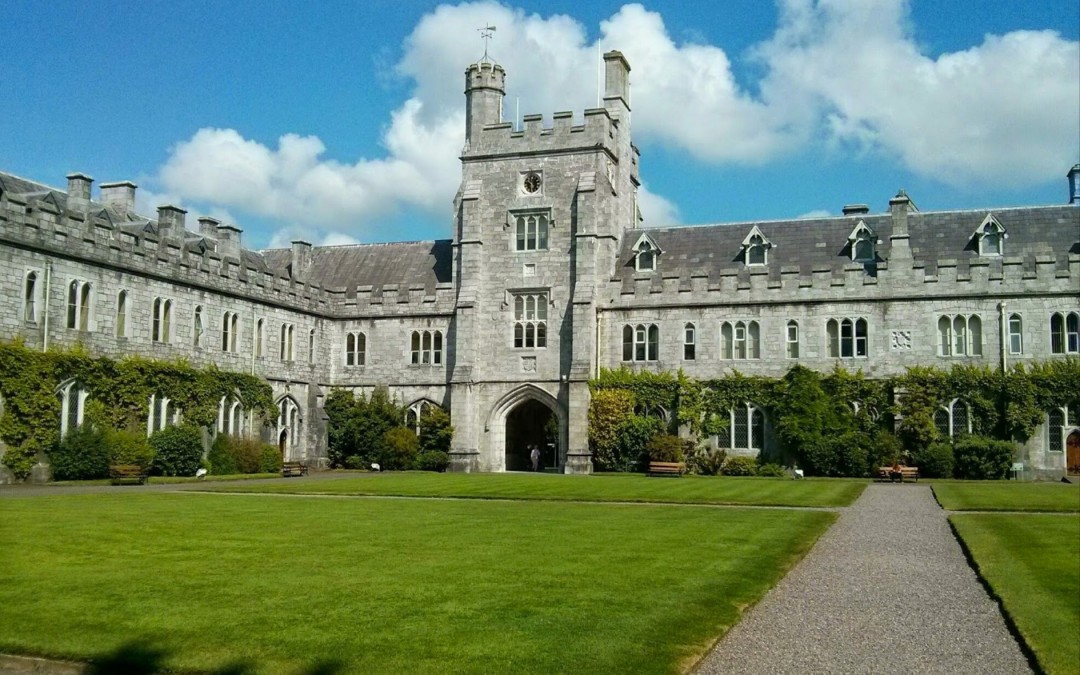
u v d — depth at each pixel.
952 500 28.25
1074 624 12.26
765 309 47.50
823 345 46.56
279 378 50.00
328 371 54.38
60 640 11.16
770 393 46.66
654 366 48.81
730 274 48.12
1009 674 10.49
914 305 45.44
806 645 11.48
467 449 50.03
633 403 48.25
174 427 41.75
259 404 47.50
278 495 29.89
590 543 18.36
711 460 46.75
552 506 26.52
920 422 43.94
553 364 50.00
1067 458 42.94
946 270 45.06
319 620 11.95
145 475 38.16
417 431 52.44
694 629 11.76
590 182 49.94
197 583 14.01
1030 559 16.88
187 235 49.53
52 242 36.84
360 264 58.62
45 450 36.06
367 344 54.09
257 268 49.19
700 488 33.69
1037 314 43.78
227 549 17.14
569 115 51.06
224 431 45.38
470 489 32.59
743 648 11.32
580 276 49.47
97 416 38.25
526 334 50.75
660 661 10.48
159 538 18.41
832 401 45.81
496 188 51.91
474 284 51.31
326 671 10.13
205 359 44.66
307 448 51.91
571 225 50.47
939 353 44.97
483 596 13.29
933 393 44.50
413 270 56.97
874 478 42.28
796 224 50.75
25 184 41.97
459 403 50.38
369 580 14.30
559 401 49.62
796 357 46.94
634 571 15.23
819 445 44.62
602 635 11.37
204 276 44.72
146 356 41.28
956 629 12.30
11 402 34.81
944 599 13.98
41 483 34.91
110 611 12.35
